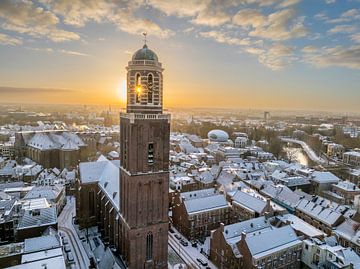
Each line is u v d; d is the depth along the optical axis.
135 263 60.34
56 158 182.75
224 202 102.25
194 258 80.31
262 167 174.38
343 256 69.62
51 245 67.31
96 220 96.31
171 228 100.00
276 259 70.69
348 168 189.50
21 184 132.25
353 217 92.25
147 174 59.38
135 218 59.28
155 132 59.41
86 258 77.50
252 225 82.25
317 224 94.88
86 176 96.44
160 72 59.44
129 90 59.56
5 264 61.91
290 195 113.00
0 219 85.19
